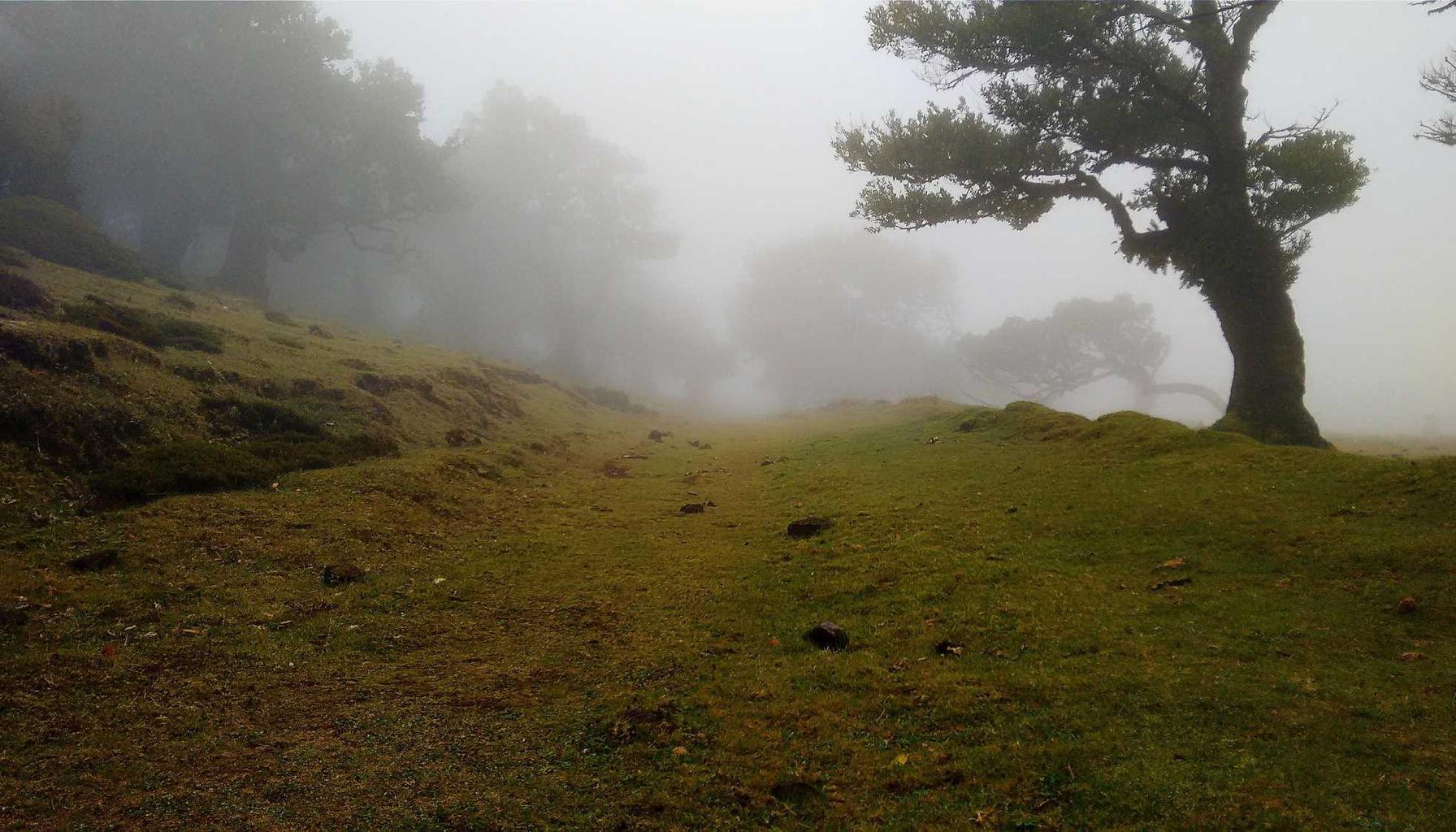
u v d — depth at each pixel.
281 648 7.20
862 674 6.64
